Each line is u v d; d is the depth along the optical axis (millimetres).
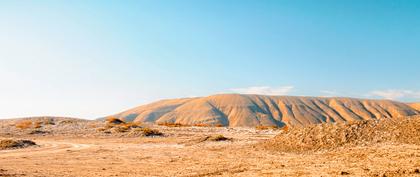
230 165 36406
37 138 79250
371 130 43219
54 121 111500
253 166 34969
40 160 44812
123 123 110062
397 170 27031
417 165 28328
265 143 49500
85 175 34094
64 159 45469
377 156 33938
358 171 28047
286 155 41906
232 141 61469
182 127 100938
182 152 50094
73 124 102188
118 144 65125
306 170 30297
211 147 54094
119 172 35312
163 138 75500
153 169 36438
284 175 28797
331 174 27688
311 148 43281
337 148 41031
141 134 81062
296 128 49656
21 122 107438
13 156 49094
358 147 39375
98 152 52656
